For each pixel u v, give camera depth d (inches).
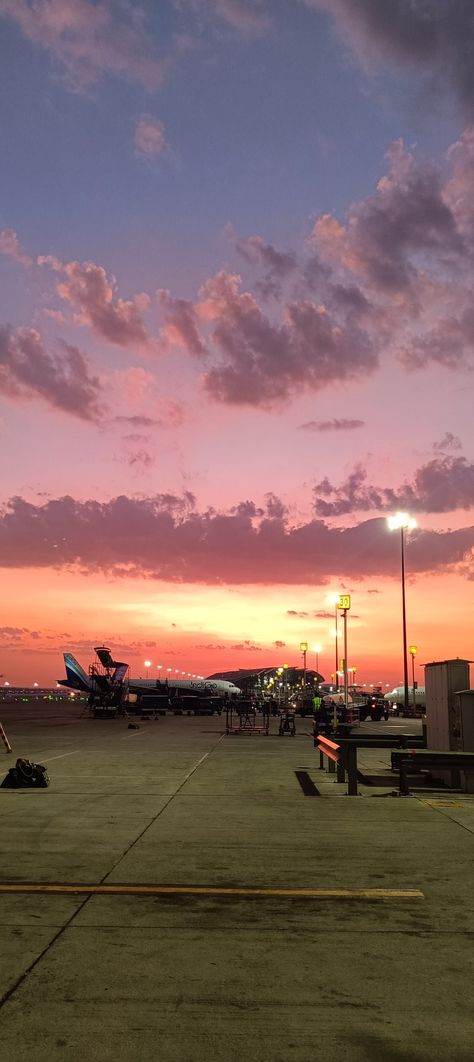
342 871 277.1
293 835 342.3
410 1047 142.8
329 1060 137.7
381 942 200.1
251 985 170.4
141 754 767.1
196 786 511.8
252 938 202.2
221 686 3742.6
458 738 534.3
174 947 194.5
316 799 454.6
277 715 2265.0
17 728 1315.2
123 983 170.7
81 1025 149.9
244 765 661.3
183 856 299.3
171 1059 137.1
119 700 2016.5
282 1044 143.2
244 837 337.1
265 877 267.7
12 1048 140.2
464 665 557.0
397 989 169.2
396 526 2084.2
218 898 240.7
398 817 391.2
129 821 375.6
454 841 331.0
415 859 296.8
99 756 737.6
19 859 293.0
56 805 425.4
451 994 166.9
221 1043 143.2
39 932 205.6
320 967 181.8
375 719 2207.2
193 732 1248.8
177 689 3403.1
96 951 191.0
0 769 605.9
